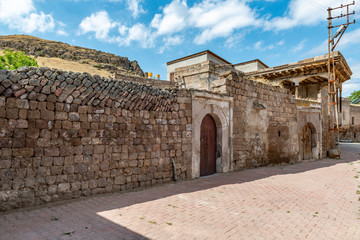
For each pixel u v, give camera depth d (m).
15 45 51.56
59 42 66.88
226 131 9.77
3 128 4.59
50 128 5.17
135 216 4.52
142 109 6.96
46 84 5.16
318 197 6.48
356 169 11.29
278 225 4.42
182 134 8.06
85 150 5.70
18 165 4.74
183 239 3.65
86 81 5.78
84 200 5.44
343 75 20.28
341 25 16.17
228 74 10.23
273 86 12.17
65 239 3.51
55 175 5.22
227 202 5.66
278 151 12.16
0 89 4.58
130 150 6.60
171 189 6.73
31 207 4.81
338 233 4.21
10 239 3.43
